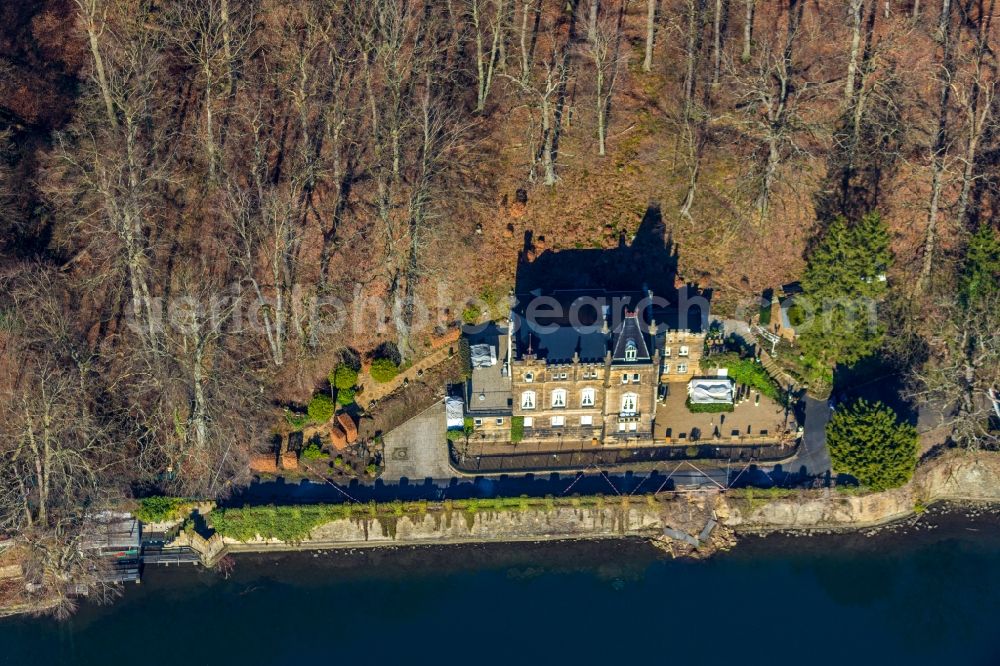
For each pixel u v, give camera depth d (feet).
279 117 409.08
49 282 355.77
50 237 384.88
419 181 390.42
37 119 400.88
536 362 358.02
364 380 386.11
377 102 409.69
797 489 364.99
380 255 398.21
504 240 407.64
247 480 367.04
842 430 355.97
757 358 393.91
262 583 353.92
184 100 409.49
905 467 350.64
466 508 359.87
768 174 398.01
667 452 376.27
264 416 375.45
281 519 356.79
